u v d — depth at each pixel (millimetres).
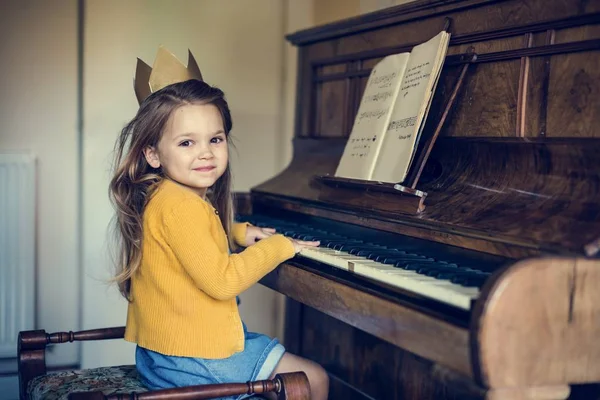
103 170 2992
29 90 2947
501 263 1553
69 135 3004
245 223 2193
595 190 1512
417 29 2156
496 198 1721
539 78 1708
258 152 3277
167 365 1760
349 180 2074
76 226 3031
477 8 1911
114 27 2982
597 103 1560
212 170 1901
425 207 1838
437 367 1343
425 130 2029
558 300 1299
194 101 1871
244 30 3209
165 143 1883
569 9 1633
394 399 2279
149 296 1803
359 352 2463
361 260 1726
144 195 1879
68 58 2988
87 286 3002
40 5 2943
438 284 1425
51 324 3027
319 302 1739
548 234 1438
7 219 2871
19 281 2898
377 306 1516
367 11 2857
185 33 3107
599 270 1336
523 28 1749
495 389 1256
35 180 2953
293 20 3279
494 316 1246
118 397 1526
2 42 2900
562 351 1307
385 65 2193
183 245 1735
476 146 1886
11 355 2906
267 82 3270
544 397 1295
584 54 1598
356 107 2471
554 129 1664
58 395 1745
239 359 1800
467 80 1933
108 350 3047
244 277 1761
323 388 1891
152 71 2082
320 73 2699
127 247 1854
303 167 2654
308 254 1865
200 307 1764
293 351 2887
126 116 3016
